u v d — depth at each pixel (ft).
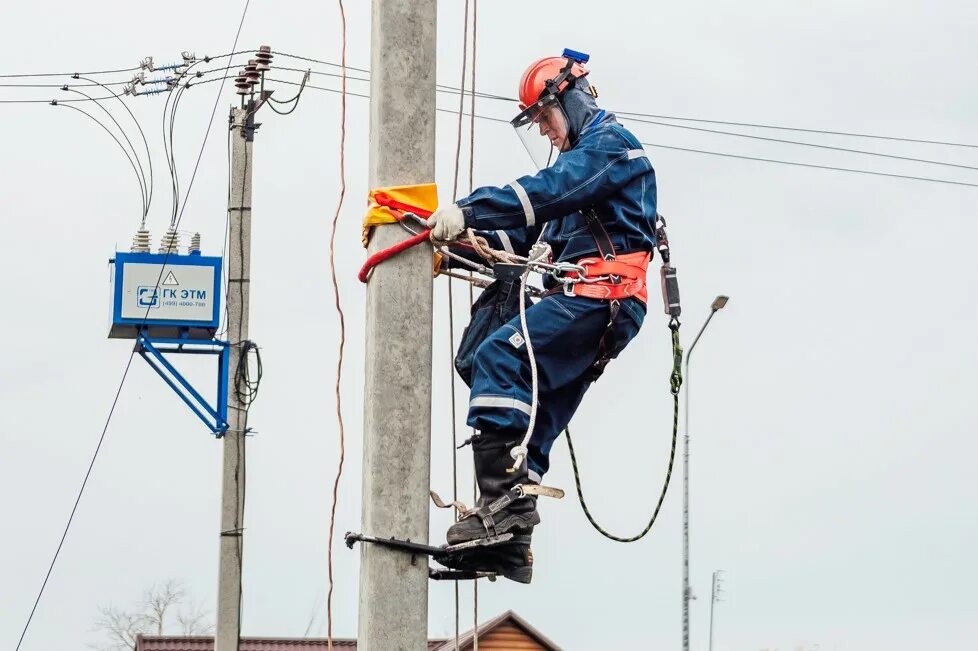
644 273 24.08
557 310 23.49
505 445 23.09
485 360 23.34
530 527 23.08
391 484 22.12
